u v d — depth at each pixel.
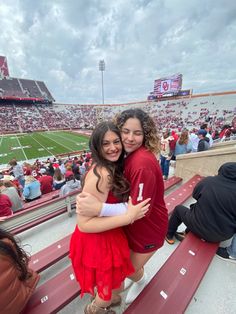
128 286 2.22
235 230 2.32
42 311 1.75
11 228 3.26
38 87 75.69
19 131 48.91
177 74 56.66
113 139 1.26
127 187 1.31
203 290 2.22
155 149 1.43
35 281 1.85
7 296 1.44
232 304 2.06
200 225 2.43
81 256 1.46
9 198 3.99
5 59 72.19
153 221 1.50
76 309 2.07
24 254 1.72
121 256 1.44
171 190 5.18
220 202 2.25
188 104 54.88
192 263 2.21
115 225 1.22
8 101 63.22
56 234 3.51
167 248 2.94
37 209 3.62
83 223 1.26
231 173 2.30
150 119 1.42
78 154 25.89
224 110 45.75
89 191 1.22
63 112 70.31
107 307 1.71
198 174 5.31
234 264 2.55
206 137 6.89
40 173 11.64
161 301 1.79
